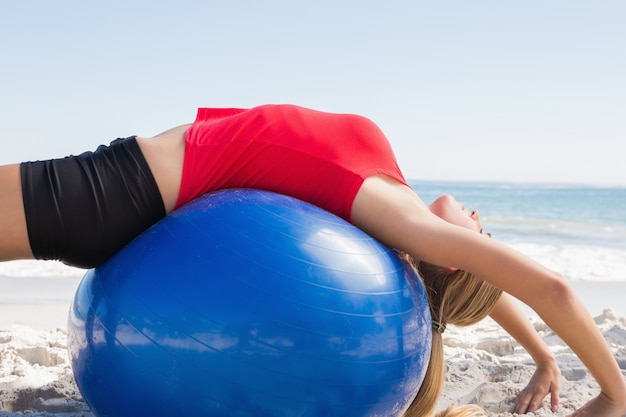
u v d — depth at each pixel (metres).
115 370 1.99
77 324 2.16
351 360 1.96
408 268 2.26
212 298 1.90
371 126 2.43
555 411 2.79
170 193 2.24
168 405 1.94
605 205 30.95
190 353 1.89
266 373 1.89
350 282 2.00
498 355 3.93
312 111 2.42
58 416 2.68
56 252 2.20
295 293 1.93
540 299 2.15
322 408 1.96
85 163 2.21
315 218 2.11
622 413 2.31
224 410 1.91
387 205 2.24
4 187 2.13
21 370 3.28
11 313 5.09
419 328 2.17
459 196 37.94
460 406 2.66
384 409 2.11
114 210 2.17
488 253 2.14
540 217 23.84
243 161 2.28
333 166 2.26
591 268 8.84
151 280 1.97
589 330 2.20
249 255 1.96
